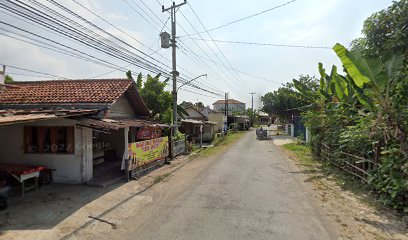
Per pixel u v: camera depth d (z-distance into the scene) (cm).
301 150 1891
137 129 1391
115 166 1226
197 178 1041
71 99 1066
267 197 778
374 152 806
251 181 980
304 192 824
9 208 675
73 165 924
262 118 9000
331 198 757
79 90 1166
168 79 1816
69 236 534
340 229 551
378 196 732
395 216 606
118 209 691
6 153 956
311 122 1437
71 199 757
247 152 1870
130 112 1420
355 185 868
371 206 675
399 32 715
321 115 1313
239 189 870
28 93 1200
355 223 579
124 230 566
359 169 877
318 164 1321
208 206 705
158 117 1891
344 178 975
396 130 666
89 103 1015
